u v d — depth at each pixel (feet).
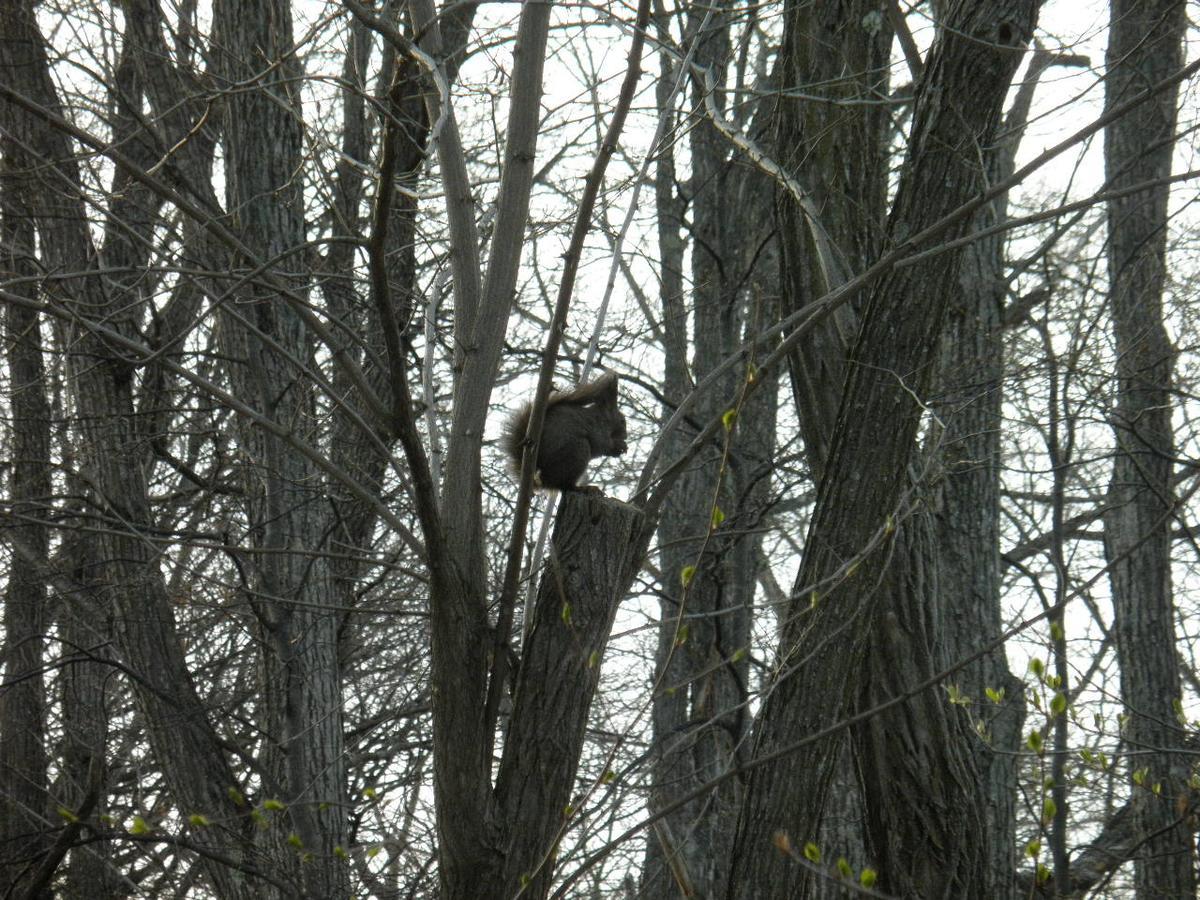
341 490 46.68
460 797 23.16
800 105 34.24
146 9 44.52
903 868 29.58
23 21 42.78
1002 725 34.86
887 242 30.01
